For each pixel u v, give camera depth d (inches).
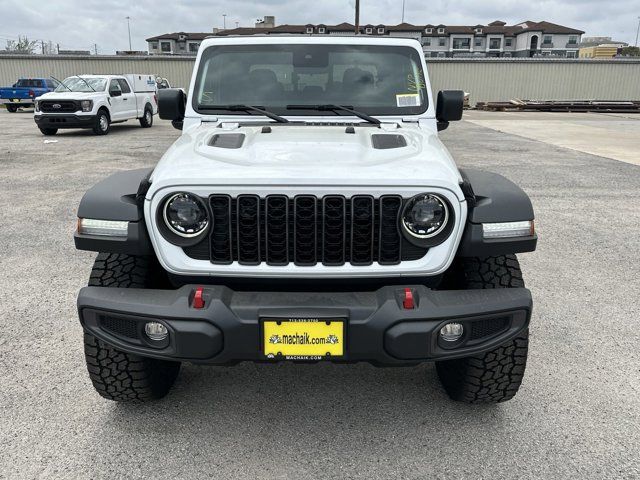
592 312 165.6
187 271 95.7
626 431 109.6
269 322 89.6
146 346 94.3
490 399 112.8
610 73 1455.5
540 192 338.6
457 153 510.9
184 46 3454.7
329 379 128.7
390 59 147.3
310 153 103.3
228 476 97.2
